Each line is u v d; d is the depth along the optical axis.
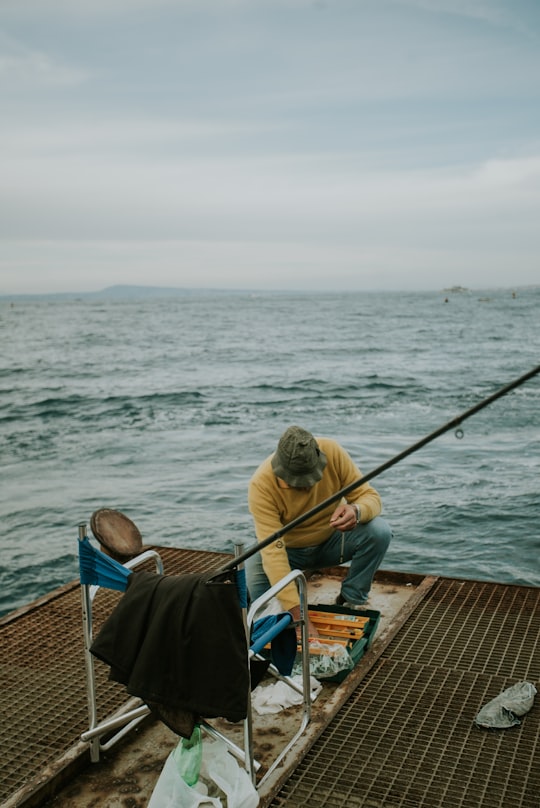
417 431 13.59
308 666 2.89
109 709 3.11
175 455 12.19
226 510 8.91
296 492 3.63
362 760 2.65
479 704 3.01
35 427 15.38
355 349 35.12
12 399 19.64
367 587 3.88
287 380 22.81
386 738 2.78
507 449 11.49
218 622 2.24
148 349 38.00
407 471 10.28
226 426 14.95
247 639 2.35
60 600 4.33
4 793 2.56
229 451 12.41
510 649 3.49
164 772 2.35
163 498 9.52
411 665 3.35
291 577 2.74
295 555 3.92
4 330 61.50
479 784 2.49
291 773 2.57
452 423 2.21
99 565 2.59
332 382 21.94
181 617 2.24
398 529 7.84
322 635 3.61
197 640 2.23
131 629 2.35
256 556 3.78
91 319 87.06
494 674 3.25
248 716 2.39
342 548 3.81
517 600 4.08
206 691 2.22
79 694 3.24
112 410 17.58
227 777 2.35
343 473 3.74
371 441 12.66
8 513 9.02
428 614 3.92
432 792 2.46
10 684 3.34
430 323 60.50
